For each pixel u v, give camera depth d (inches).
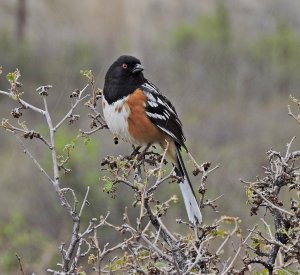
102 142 759.1
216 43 1296.8
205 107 1160.8
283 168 243.9
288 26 1375.5
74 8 1499.8
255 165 789.9
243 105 1143.0
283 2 1445.6
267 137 943.0
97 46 1402.6
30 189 697.6
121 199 567.5
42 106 1073.5
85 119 864.9
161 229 244.1
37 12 1480.1
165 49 1327.5
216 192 610.5
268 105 1147.9
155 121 336.5
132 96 332.8
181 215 516.1
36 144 847.1
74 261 230.2
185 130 1007.0
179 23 1481.3
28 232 604.4
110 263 228.7
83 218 573.6
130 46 1381.6
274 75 1227.9
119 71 331.3
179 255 232.1
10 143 911.0
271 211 241.9
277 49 1270.9
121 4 1515.7
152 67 1285.7
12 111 248.5
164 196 573.9
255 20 1421.0
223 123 1025.5
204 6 1530.5
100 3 1512.1
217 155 851.4
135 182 239.9
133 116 333.7
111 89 333.7
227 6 1449.3
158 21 1497.3
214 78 1248.8
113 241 544.7
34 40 1391.5
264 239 232.4
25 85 1226.6
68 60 1298.0
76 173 582.6
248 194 237.3
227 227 385.1
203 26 1352.1
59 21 1472.7
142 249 246.8
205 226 236.5
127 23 1491.1
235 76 1243.8
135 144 344.2
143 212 229.3
